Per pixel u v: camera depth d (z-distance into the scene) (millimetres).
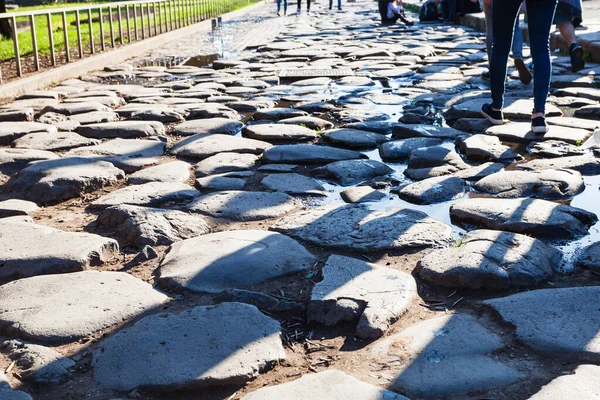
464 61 9578
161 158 4559
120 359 2062
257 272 2654
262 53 11398
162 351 2088
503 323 2240
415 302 2432
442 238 2961
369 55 10438
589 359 2016
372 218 3199
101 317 2332
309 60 10242
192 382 1934
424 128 5109
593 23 11672
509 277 2537
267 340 2150
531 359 2035
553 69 8234
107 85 8242
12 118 5941
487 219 3135
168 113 5918
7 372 2033
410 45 11844
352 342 2184
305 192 3705
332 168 4086
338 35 14719
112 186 3949
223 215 3365
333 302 2361
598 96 6336
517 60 6965
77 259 2752
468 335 2164
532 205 3277
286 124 5402
